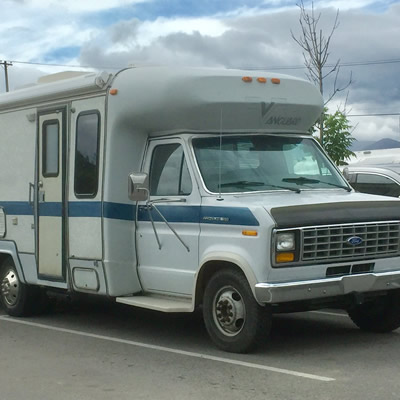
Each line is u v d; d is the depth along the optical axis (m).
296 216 6.79
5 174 9.84
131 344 7.82
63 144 8.84
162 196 7.92
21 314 9.69
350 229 7.03
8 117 9.80
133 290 8.26
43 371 6.70
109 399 5.75
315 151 8.36
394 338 7.93
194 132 7.85
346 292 7.01
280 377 6.28
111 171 8.12
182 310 7.45
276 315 9.45
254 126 8.03
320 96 8.52
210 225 7.27
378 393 5.76
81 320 9.41
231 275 7.02
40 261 9.20
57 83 8.98
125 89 7.99
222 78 7.75
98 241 8.23
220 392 5.88
